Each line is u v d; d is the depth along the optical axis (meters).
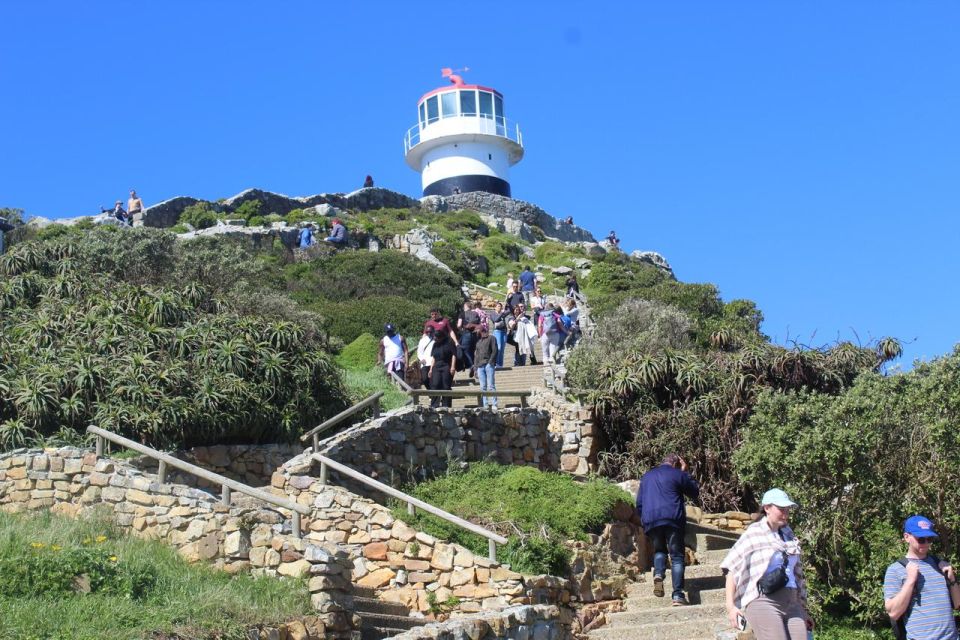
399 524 12.71
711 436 16.98
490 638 10.36
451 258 41.97
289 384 17.16
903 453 12.58
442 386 18.42
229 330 17.55
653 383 17.75
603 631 12.03
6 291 19.03
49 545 10.86
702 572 13.60
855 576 12.65
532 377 22.48
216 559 11.48
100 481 12.55
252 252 36.59
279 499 11.66
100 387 15.63
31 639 8.70
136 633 9.15
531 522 13.23
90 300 18.03
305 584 10.87
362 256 36.06
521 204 58.78
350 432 14.73
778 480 13.10
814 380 18.19
